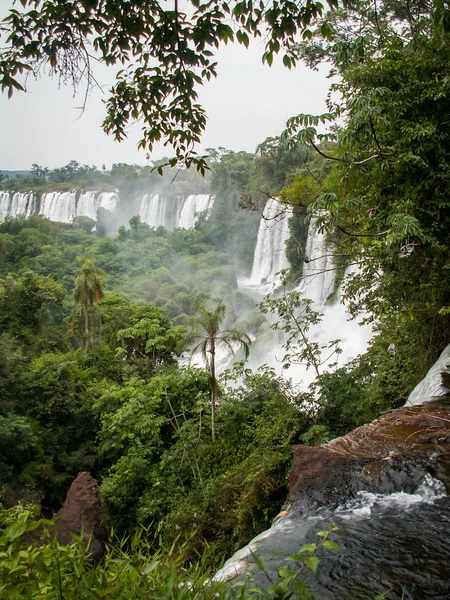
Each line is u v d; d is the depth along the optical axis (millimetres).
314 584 2477
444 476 3641
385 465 3893
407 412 5258
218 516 8562
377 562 2664
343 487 3688
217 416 13703
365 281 8086
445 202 6309
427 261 6781
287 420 9430
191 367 16734
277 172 42594
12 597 1576
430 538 2900
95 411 19047
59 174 109062
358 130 6359
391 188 6883
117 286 50844
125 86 4055
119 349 22547
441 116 6406
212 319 13617
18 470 16938
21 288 30891
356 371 10219
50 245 62219
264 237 43969
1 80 3293
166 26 3584
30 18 3250
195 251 56625
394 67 6488
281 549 2869
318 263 27484
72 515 11195
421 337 8398
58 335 31281
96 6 3346
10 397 19500
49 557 1710
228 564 2779
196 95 4082
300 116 5762
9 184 106438
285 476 7594
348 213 8188
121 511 13016
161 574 1854
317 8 3438
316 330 23984
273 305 10586
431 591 2396
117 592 1680
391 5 10570
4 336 25156
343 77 7234
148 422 14016
